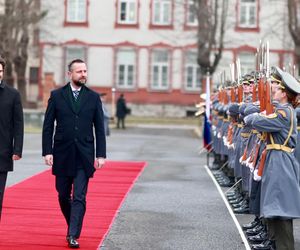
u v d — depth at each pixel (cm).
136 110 6138
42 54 5941
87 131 1123
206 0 4991
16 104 1107
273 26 5438
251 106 1246
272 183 1021
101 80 6162
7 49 4719
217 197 1656
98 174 2100
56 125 1129
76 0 6144
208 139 2606
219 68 5856
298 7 4728
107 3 6162
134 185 1864
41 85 5853
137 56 6166
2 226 1255
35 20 4900
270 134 1039
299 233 1276
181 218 1377
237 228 1283
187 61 6159
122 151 3064
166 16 6184
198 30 5028
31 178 1944
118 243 1144
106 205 1514
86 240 1157
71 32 6141
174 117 6091
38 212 1404
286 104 1042
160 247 1121
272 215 1005
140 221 1338
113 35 6169
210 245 1141
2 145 1098
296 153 1378
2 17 4709
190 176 2098
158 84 6181
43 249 1080
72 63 1141
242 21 6022
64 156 1116
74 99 1127
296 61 4572
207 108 2577
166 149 3241
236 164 1521
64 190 1134
